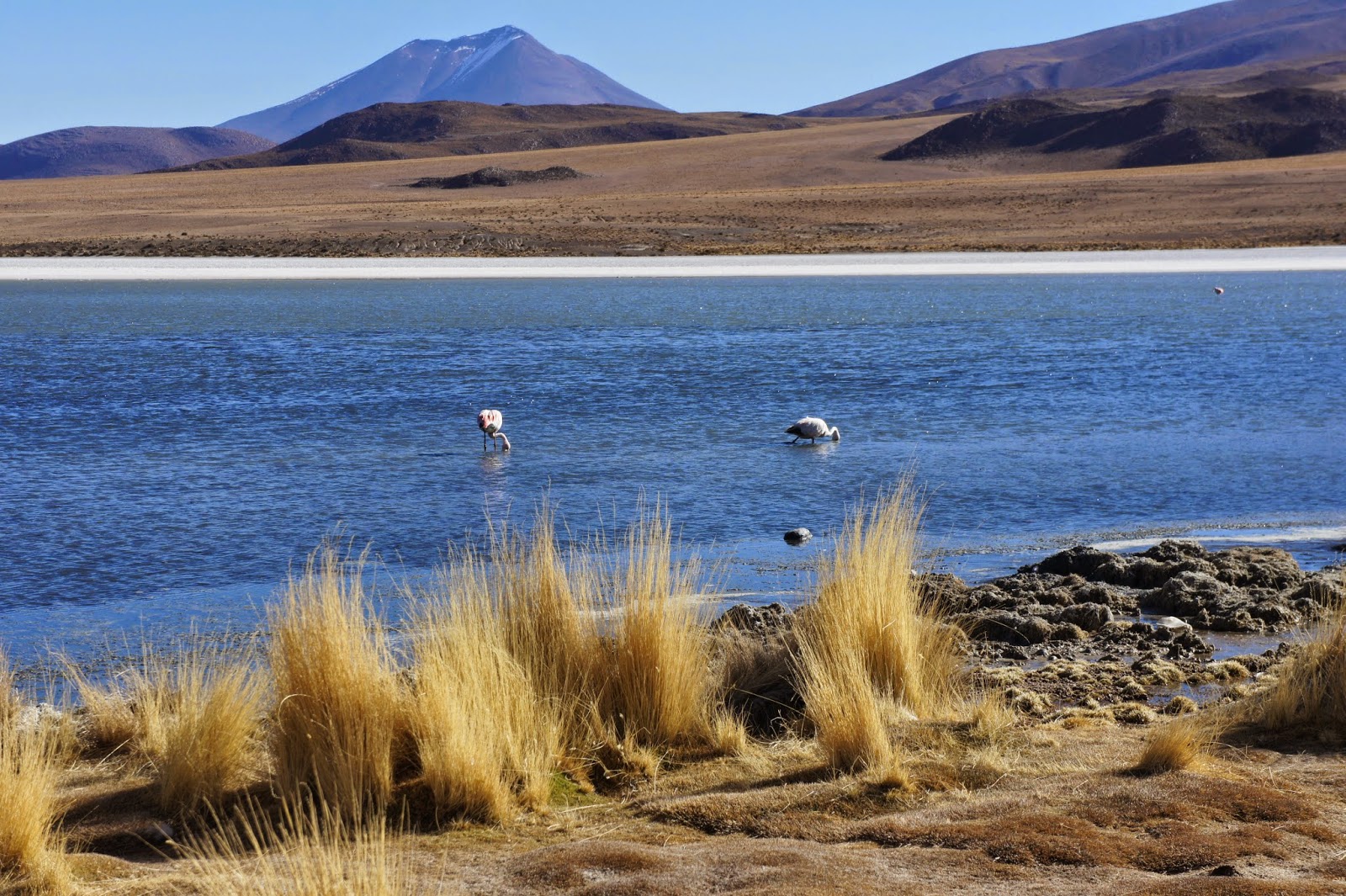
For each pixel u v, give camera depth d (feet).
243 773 24.49
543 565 28.30
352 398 92.27
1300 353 116.47
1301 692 26.45
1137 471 65.00
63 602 42.42
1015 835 18.90
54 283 210.59
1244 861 17.84
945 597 41.09
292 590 30.99
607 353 120.26
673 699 26.37
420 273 229.86
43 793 21.26
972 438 74.84
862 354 118.42
